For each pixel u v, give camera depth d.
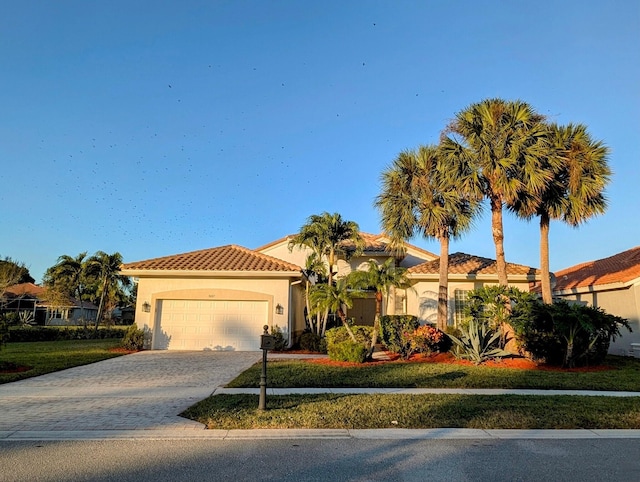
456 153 16.20
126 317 58.19
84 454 5.75
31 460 5.51
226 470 5.23
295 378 11.63
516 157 15.27
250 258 21.09
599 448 6.22
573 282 22.41
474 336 14.99
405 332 16.56
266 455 5.79
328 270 23.05
